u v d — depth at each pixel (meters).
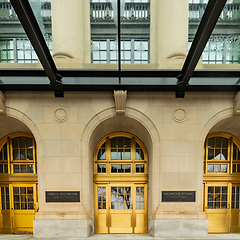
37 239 6.14
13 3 3.79
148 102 6.58
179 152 6.60
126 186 7.86
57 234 6.29
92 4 6.84
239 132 7.77
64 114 6.56
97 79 6.11
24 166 8.12
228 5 6.43
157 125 6.59
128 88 6.19
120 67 5.71
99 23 6.89
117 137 8.15
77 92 6.51
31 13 4.27
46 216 6.36
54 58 6.18
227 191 8.02
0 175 8.02
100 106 6.57
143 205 7.85
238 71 5.88
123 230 7.73
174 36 6.31
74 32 6.32
